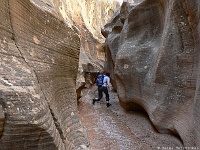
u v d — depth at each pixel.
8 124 2.14
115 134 6.57
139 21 9.50
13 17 2.94
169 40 6.34
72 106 4.80
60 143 2.90
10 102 2.18
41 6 4.37
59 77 4.58
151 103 7.05
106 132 6.73
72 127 4.24
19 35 3.09
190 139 4.79
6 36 2.74
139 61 8.60
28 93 2.42
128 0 12.38
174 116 5.94
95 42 21.50
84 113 8.98
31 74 2.86
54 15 4.60
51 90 3.72
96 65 19.03
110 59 15.05
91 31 22.39
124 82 9.35
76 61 5.82
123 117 8.66
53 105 3.49
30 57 3.23
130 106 9.40
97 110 9.70
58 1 14.80
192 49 5.42
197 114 4.52
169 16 6.46
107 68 15.52
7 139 2.19
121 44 10.91
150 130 6.84
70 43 5.37
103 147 5.55
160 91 6.67
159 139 6.04
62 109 4.17
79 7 21.89
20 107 2.24
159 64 6.69
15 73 2.53
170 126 6.02
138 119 8.23
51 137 2.47
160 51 6.77
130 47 9.36
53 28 4.52
